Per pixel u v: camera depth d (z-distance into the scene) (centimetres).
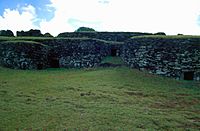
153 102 1331
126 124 991
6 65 2200
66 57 2431
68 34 3139
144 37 2186
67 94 1377
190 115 1162
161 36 2152
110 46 2753
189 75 1958
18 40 2442
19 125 948
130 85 1623
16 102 1219
